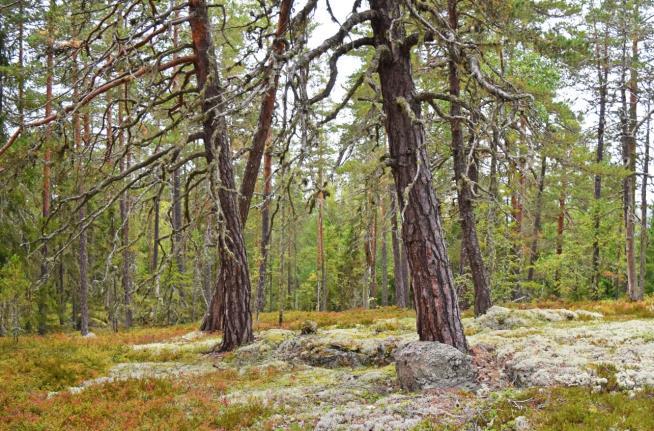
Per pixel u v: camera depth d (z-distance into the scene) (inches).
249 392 378.6
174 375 438.0
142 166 519.5
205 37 535.5
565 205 1115.9
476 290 649.0
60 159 510.0
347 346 488.1
